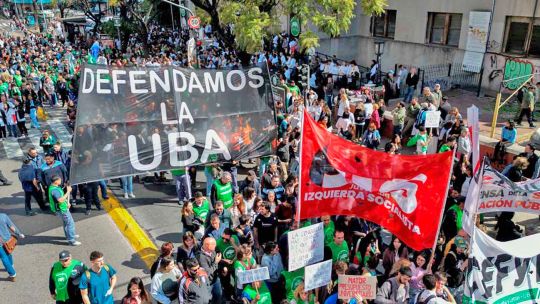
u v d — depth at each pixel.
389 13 24.33
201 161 8.32
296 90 16.80
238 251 7.15
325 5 14.43
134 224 10.70
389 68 24.58
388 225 6.98
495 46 19.64
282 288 7.02
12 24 61.53
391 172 6.64
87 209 11.33
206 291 6.67
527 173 10.70
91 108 7.32
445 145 11.53
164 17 40.97
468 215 6.60
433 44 22.25
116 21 32.50
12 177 13.66
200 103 8.19
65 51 32.28
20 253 9.60
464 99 18.91
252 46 14.58
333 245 7.54
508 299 5.96
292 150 12.72
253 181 10.27
